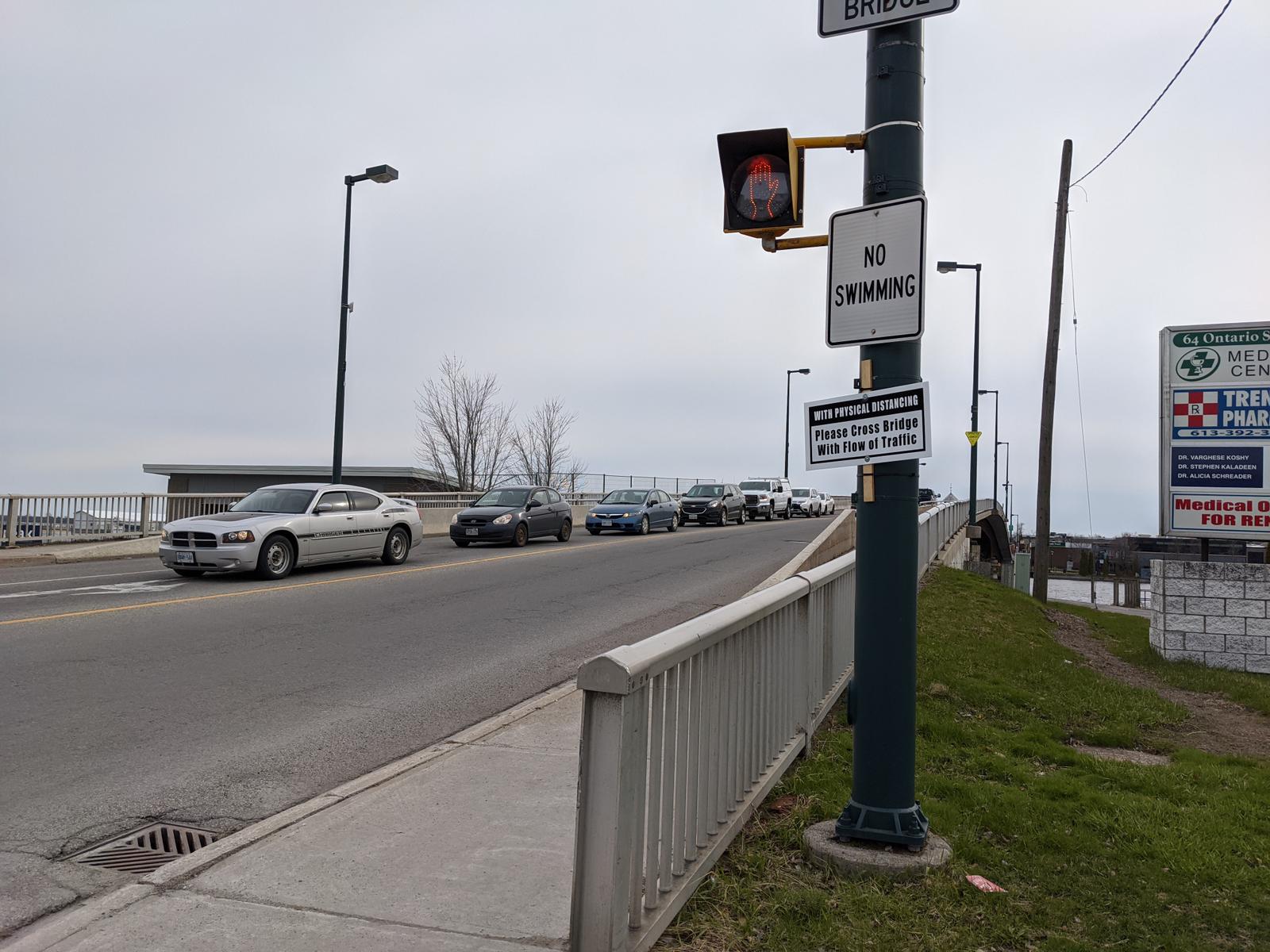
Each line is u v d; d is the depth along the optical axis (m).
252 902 3.67
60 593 12.80
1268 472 11.42
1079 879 4.11
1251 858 4.43
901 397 4.11
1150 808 5.10
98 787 5.25
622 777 2.99
